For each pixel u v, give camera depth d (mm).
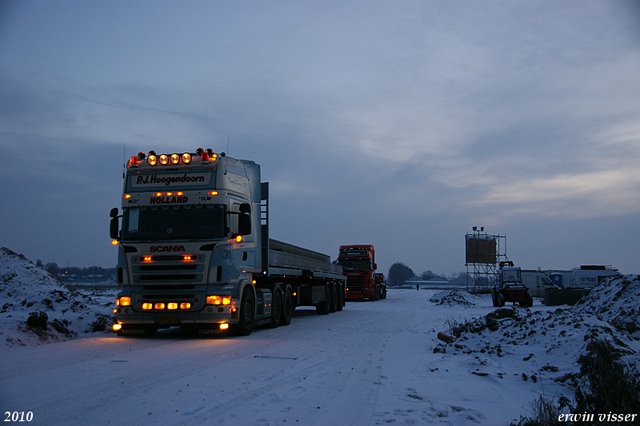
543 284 51125
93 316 14008
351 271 39594
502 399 6309
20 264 20703
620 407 4938
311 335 13086
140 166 12414
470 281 170500
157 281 11727
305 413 5473
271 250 15211
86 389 6414
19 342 10328
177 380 6992
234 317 12000
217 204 12062
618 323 11445
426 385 7070
